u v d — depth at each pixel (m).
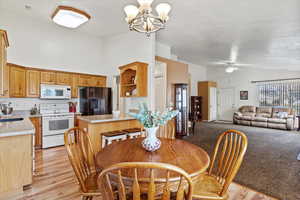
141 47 4.14
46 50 4.23
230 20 3.53
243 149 1.36
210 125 7.55
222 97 9.23
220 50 5.70
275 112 7.11
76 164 1.48
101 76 5.05
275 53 5.63
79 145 1.69
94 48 5.09
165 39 4.77
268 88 7.82
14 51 3.74
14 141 2.02
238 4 2.92
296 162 3.13
